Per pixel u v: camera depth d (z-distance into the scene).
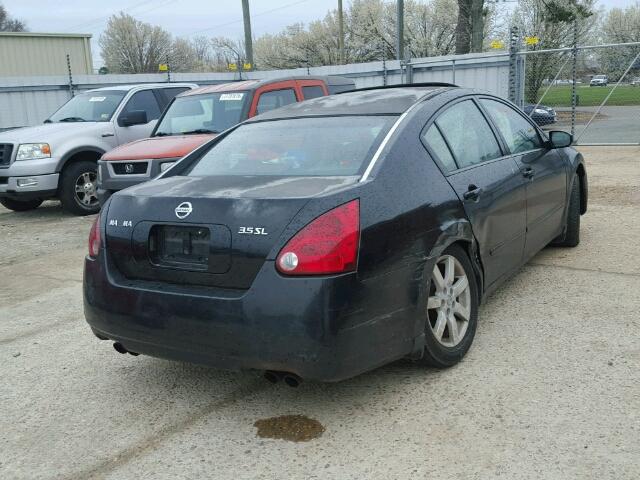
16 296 6.00
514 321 4.44
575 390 3.41
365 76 19.80
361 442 3.07
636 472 2.69
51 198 10.50
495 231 4.22
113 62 58.38
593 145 15.24
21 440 3.32
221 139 4.41
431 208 3.51
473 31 25.84
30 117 17.23
